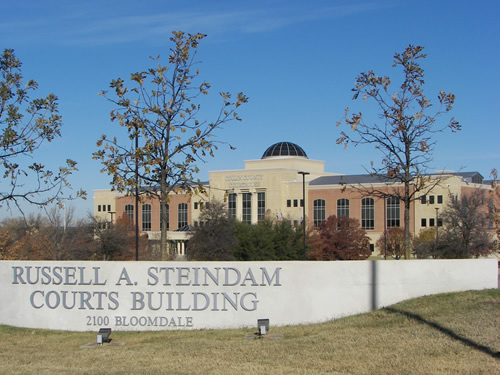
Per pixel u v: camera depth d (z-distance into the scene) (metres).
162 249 22.12
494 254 58.56
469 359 12.83
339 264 19.00
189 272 19.16
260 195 104.12
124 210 112.00
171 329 19.02
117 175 21.06
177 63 21.52
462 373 11.91
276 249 67.75
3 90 21.75
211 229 63.50
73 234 65.56
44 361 15.04
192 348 15.78
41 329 19.56
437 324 16.05
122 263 19.44
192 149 21.61
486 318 16.14
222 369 13.22
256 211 103.94
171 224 106.06
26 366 14.43
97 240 64.62
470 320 16.14
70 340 17.89
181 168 21.78
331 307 18.86
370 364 13.00
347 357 13.77
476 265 19.91
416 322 16.67
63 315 19.59
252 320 18.91
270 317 18.86
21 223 67.38
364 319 17.97
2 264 20.19
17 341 18.02
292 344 15.47
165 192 22.02
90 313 19.44
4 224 73.62
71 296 19.61
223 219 64.44
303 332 17.34
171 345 16.39
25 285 19.95
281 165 108.19
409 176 23.95
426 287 19.45
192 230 68.81
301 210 99.44
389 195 24.66
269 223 70.06
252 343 16.00
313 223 95.75
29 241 58.97
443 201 83.94
